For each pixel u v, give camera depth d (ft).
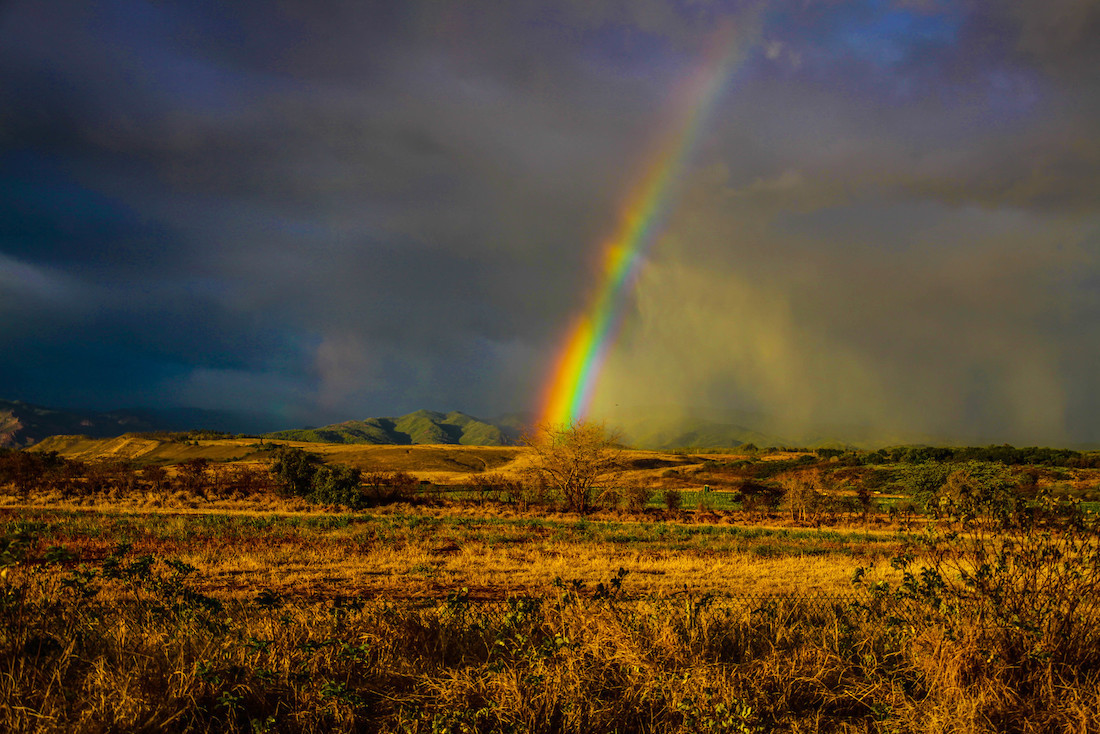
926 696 16.24
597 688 16.52
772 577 47.60
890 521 106.73
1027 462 220.64
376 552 56.65
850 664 18.01
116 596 27.84
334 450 406.62
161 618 21.45
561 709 14.88
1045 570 19.44
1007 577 19.56
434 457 366.84
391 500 123.03
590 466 122.52
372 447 413.59
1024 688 16.85
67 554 20.99
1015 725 15.35
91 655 17.15
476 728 14.08
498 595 39.55
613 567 51.29
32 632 17.20
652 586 43.01
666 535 80.12
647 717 15.39
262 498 119.75
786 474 222.89
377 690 16.11
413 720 14.46
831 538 79.87
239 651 17.15
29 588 19.74
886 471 204.95
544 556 56.75
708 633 20.34
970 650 17.40
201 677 14.92
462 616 22.68
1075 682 16.17
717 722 14.21
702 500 143.23
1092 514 20.03
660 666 17.49
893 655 18.97
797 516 115.24
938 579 21.22
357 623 20.83
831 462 248.93
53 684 14.84
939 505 21.43
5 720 12.92
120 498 115.03
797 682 17.06
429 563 51.42
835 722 15.71
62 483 130.62
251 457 392.88
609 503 128.57
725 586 43.37
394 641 19.33
